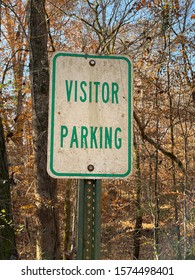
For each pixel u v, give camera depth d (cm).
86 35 1073
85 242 220
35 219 893
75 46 1183
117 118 232
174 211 991
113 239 1174
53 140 225
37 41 912
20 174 1083
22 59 1298
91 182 227
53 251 884
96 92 232
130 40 1011
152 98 1049
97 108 231
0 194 663
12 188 882
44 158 905
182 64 1029
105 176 227
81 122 228
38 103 911
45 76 911
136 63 991
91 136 229
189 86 1039
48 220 883
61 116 227
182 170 1004
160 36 997
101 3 945
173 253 670
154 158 1159
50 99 227
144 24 977
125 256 1091
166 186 1108
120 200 1248
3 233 641
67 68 230
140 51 988
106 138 230
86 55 233
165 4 940
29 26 919
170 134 1166
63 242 1138
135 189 1163
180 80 1043
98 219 221
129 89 235
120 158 230
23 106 1159
